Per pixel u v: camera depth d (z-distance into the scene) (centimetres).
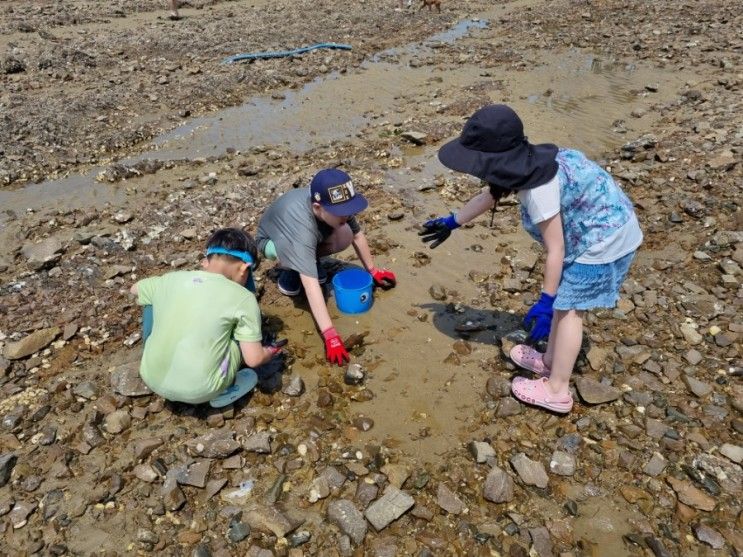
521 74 1004
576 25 1333
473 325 417
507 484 298
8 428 336
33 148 721
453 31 1355
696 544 273
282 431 338
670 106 823
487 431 337
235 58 1092
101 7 1597
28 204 603
